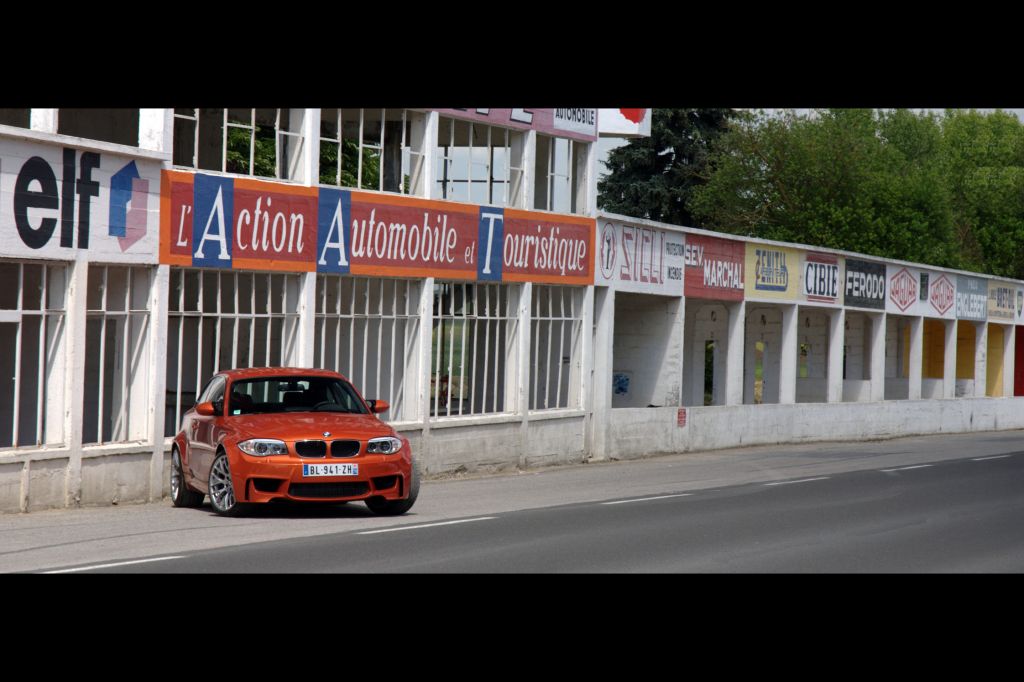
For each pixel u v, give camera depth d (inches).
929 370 4013.3
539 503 1300.4
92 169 1236.5
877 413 2945.4
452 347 1774.1
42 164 1182.9
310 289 1510.8
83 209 1227.2
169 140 1328.7
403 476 1113.4
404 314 1686.8
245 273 1477.6
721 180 4835.1
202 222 1365.7
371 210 1596.9
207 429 1155.9
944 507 1288.1
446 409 1759.4
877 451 2378.2
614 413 2087.8
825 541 996.6
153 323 1312.7
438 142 1726.1
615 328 2365.9
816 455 2246.6
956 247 5339.6
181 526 1026.1
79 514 1145.4
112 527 1020.5
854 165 4785.9
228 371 1224.8
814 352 3348.9
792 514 1196.5
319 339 1571.1
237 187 1406.3
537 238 1904.5
